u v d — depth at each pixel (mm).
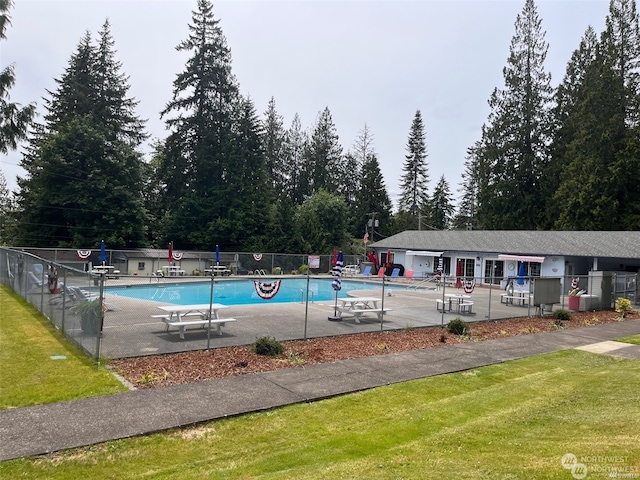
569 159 48312
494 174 56219
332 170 72438
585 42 52125
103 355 9289
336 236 55656
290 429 6035
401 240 45531
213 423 6160
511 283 23250
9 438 5383
